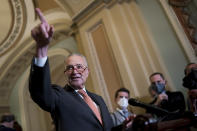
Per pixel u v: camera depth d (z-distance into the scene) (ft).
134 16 17.75
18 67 31.30
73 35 22.24
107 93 17.10
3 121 12.37
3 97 32.14
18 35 27.73
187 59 14.07
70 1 21.22
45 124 33.32
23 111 31.48
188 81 7.67
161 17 16.39
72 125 4.69
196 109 7.20
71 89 5.68
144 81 15.07
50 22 26.48
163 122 4.00
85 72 5.90
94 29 19.51
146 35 16.67
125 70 16.05
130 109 14.92
